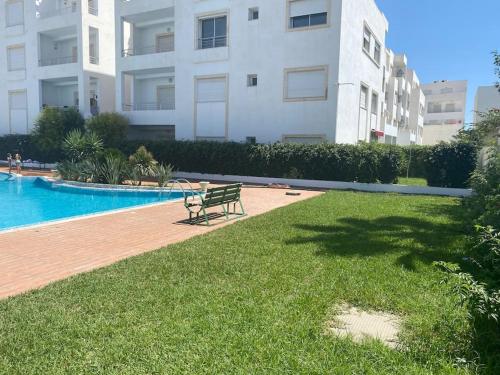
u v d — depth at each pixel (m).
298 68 21.72
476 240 6.26
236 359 3.13
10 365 3.04
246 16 23.16
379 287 4.82
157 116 27.11
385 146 18.55
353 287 4.81
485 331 3.38
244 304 4.20
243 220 9.50
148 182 20.00
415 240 7.37
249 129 23.64
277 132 22.72
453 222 9.35
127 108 30.91
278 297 4.45
